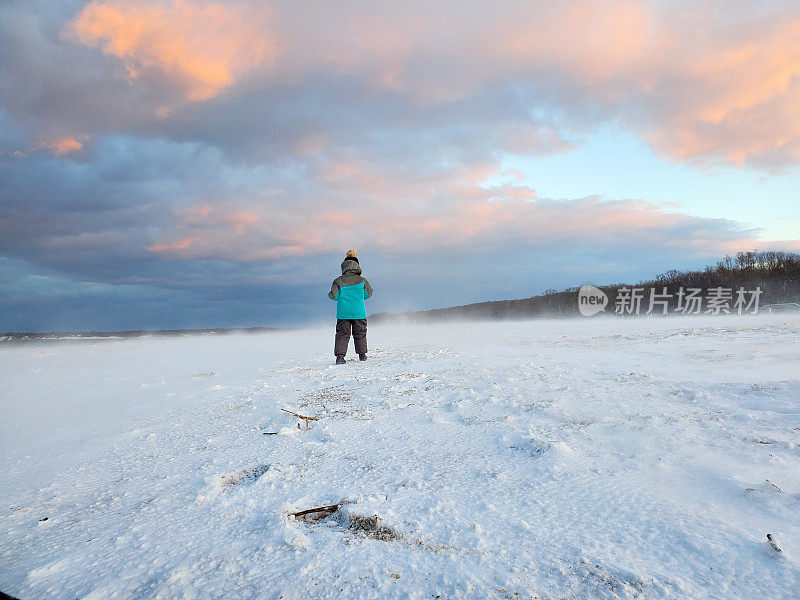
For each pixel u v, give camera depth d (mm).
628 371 5281
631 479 2168
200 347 14188
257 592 1394
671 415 3234
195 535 1814
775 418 3057
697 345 7633
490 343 10719
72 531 1915
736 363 5477
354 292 7980
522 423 3254
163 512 2062
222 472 2547
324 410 4008
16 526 1993
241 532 1817
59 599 1416
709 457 2383
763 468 2209
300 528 1840
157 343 17984
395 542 1671
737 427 2885
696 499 1922
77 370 8562
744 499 1889
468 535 1698
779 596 1282
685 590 1326
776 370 4879
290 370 7145
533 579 1402
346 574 1470
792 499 1848
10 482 2576
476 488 2154
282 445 3023
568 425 3139
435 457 2643
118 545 1763
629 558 1509
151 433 3547
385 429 3318
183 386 5945
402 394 4590
